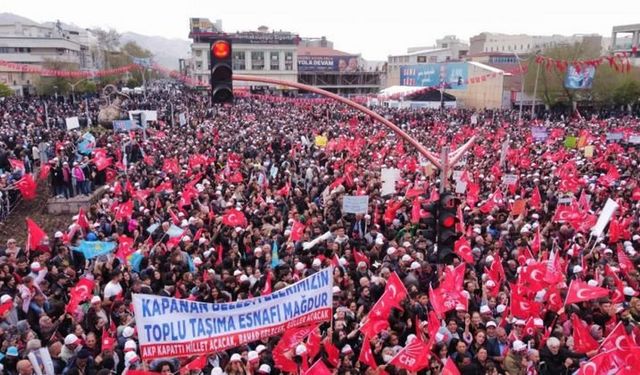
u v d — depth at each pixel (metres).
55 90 81.12
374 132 43.88
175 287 12.13
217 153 30.27
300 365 9.52
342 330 10.53
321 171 26.59
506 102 81.38
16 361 9.38
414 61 122.00
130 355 9.09
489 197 20.53
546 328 11.47
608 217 15.41
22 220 23.19
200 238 15.36
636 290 13.34
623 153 33.25
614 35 85.31
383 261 14.00
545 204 20.98
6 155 26.56
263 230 16.41
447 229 11.07
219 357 9.77
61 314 11.33
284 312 9.04
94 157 26.41
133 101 64.62
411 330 11.02
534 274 12.71
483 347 10.40
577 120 60.28
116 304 11.12
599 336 11.26
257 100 84.75
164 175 24.66
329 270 9.45
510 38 135.25
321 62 111.19
